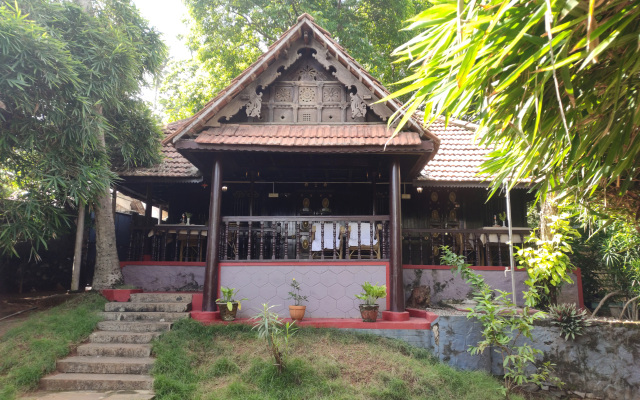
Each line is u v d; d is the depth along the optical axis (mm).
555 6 2553
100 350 6469
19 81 6410
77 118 7434
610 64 2990
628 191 4109
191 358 6250
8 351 6207
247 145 7484
